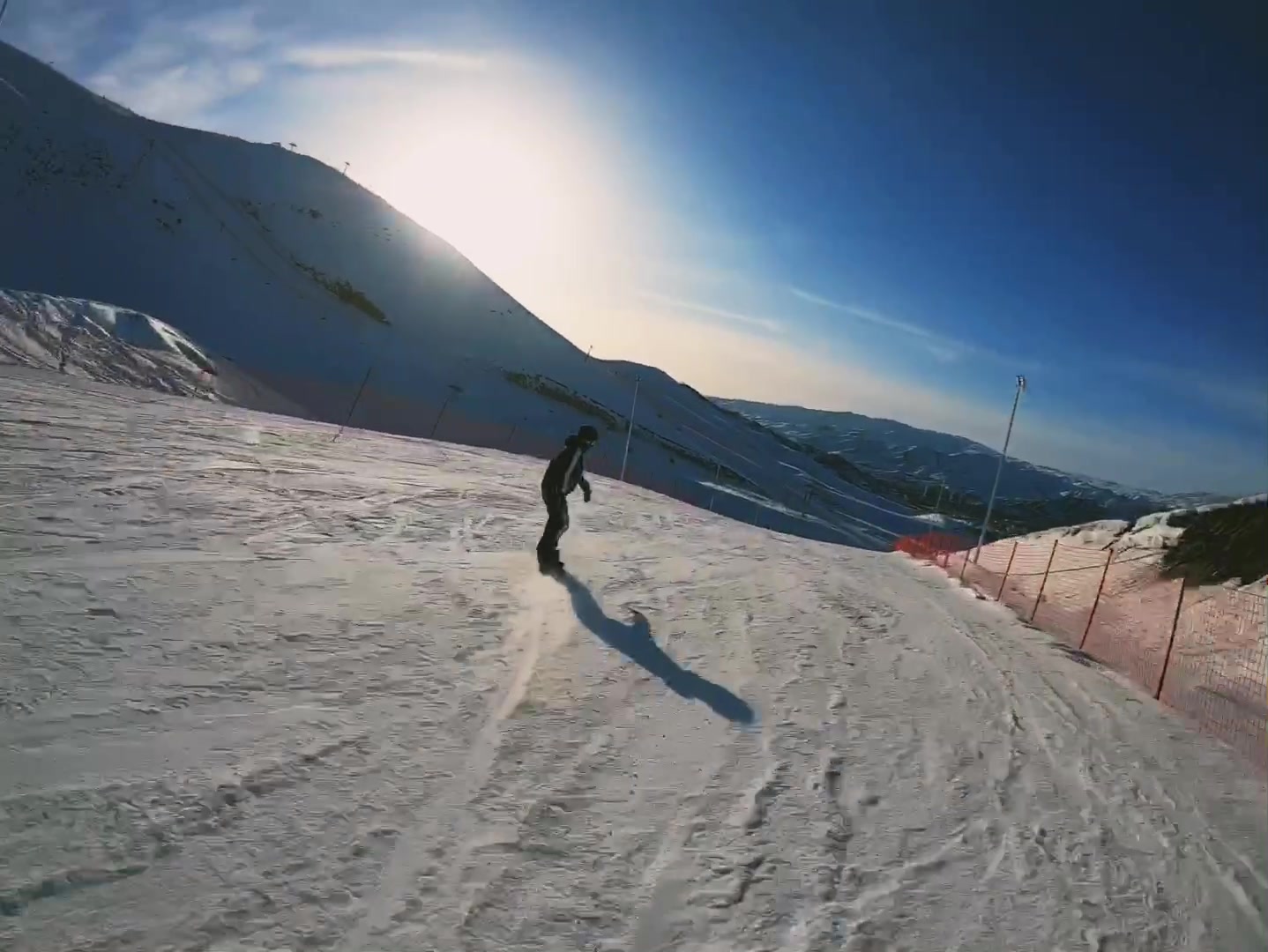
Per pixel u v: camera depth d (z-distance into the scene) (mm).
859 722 5844
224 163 111375
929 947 3283
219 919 2566
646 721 5047
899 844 4137
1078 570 14992
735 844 3777
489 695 4938
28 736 3324
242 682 4309
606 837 3607
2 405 11125
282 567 6512
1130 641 10984
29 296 29406
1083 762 5938
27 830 2752
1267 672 8609
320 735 3943
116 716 3652
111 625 4602
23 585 4879
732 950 2990
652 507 18016
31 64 90375
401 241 122062
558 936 2869
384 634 5520
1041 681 8102
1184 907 4051
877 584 12922
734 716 5457
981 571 17297
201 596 5402
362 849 3119
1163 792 5594
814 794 4492
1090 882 4129
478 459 19906
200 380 31328
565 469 8391
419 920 2785
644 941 2943
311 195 118500
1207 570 12500
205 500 8266
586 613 7262
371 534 8492
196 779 3307
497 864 3225
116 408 13727
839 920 3330
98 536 6219
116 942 2367
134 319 32625
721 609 8469
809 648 7578
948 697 6914
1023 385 20266
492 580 7680
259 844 3000
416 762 3902
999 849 4305
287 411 36781
